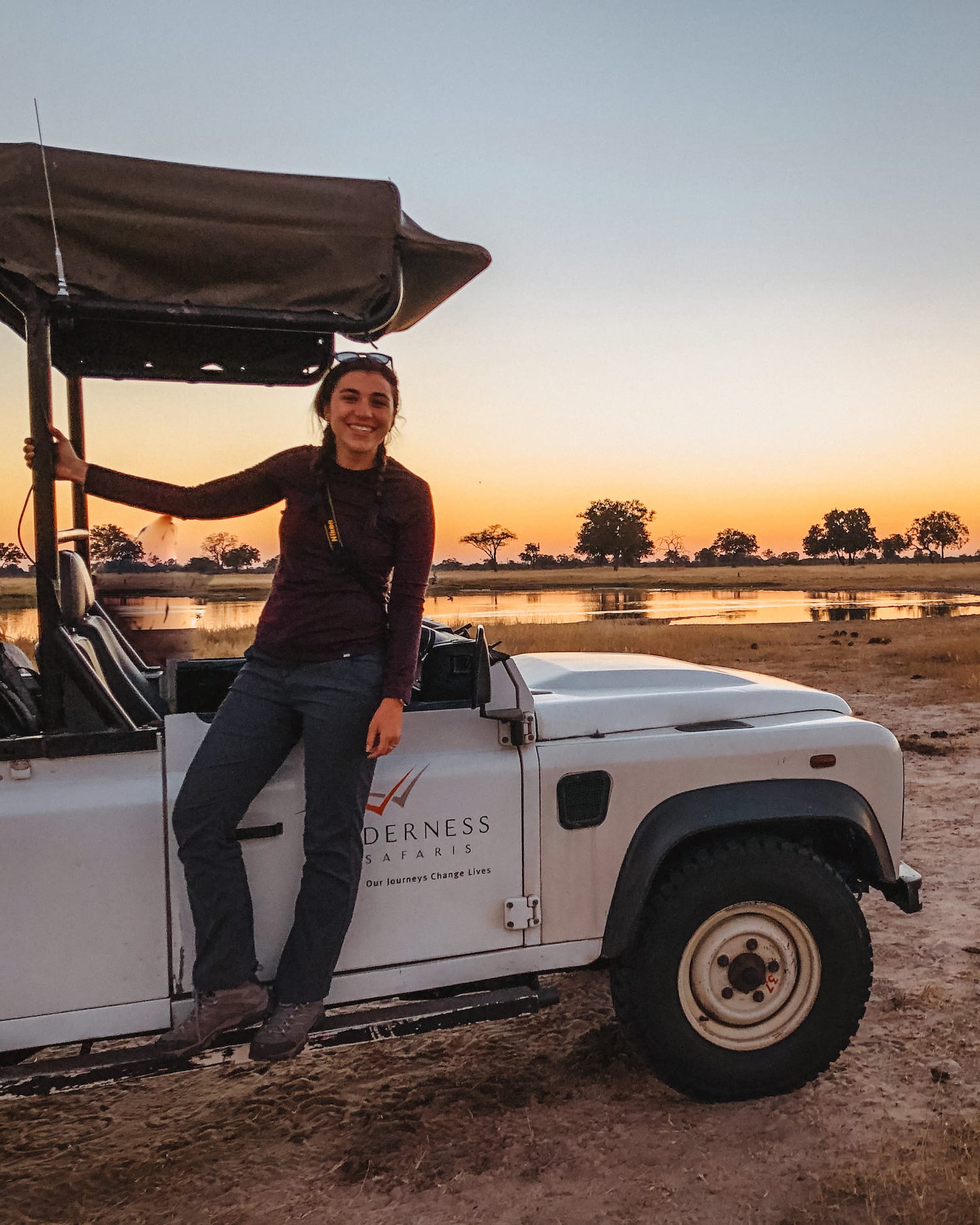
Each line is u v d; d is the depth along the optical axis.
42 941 2.38
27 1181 2.65
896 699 11.69
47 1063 2.34
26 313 2.32
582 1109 2.98
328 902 2.45
